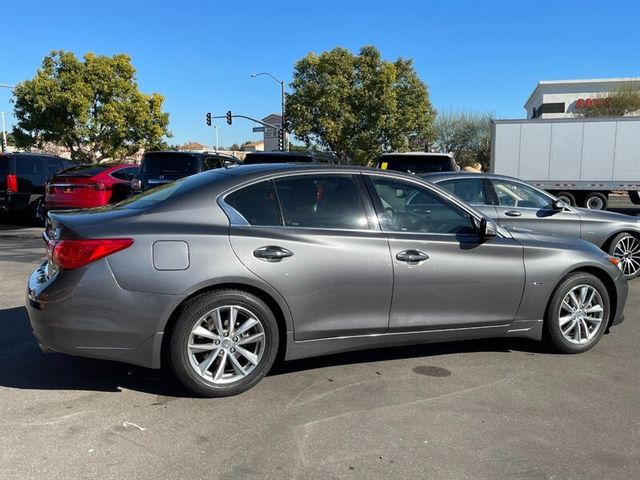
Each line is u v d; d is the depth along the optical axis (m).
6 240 11.70
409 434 3.42
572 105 64.06
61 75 30.02
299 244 3.99
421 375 4.38
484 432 3.46
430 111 35.34
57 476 2.92
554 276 4.72
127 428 3.46
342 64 33.31
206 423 3.53
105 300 3.62
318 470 3.02
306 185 4.23
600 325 4.97
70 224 3.78
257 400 3.88
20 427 3.45
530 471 3.04
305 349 4.09
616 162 19.97
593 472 3.04
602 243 8.09
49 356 4.68
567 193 20.92
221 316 3.87
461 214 4.58
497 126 20.97
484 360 4.74
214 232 3.83
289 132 35.88
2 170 13.57
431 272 4.31
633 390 4.14
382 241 4.21
